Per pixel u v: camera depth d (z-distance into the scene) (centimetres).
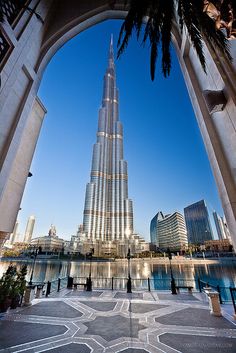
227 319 899
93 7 970
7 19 661
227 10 340
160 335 728
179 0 455
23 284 1170
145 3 483
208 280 5341
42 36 887
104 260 13525
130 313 1020
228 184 561
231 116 524
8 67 637
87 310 1074
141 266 10856
